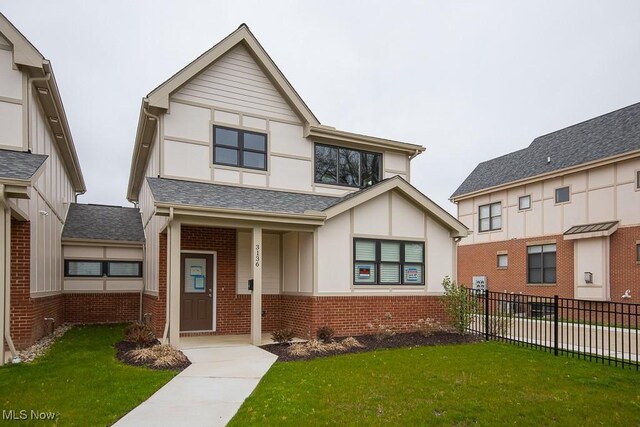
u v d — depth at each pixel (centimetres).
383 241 1234
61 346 1002
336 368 774
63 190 1606
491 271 2228
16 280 952
